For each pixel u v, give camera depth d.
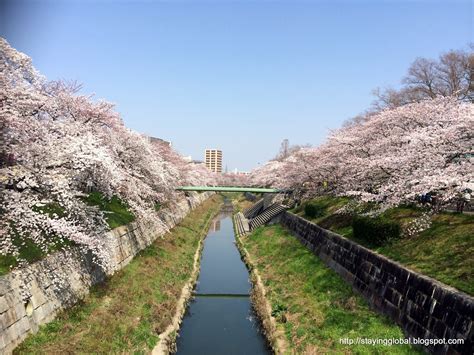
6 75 11.26
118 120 18.86
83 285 13.38
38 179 11.66
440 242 12.35
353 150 19.22
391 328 11.05
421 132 13.12
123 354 10.66
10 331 9.27
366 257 14.34
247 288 20.23
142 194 20.03
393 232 14.20
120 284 15.32
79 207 13.09
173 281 18.31
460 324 8.64
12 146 11.00
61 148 12.50
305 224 24.70
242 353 13.06
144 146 20.77
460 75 33.31
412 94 36.12
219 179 97.19
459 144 11.95
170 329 13.49
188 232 32.44
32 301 10.45
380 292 12.61
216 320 16.09
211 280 21.52
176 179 30.55
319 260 19.38
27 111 11.91
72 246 13.59
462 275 10.01
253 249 27.47
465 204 16.17
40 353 9.38
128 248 19.08
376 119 18.16
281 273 19.75
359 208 18.52
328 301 14.25
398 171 13.95
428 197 15.68
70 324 11.21
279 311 14.83
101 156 13.02
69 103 16.17
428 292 10.09
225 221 50.09
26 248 11.45
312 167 24.72
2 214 10.84
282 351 11.88
